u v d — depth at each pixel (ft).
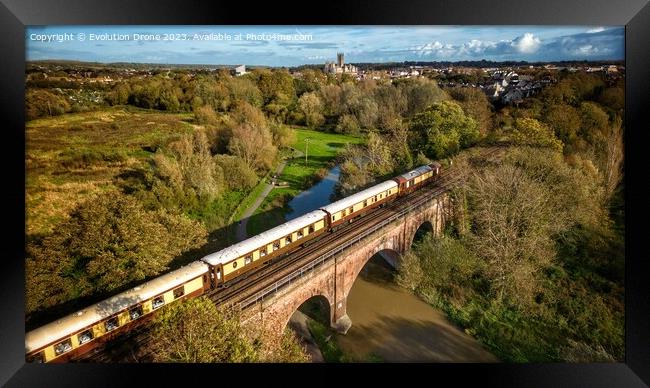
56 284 76.54
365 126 198.08
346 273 90.63
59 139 136.46
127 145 140.56
